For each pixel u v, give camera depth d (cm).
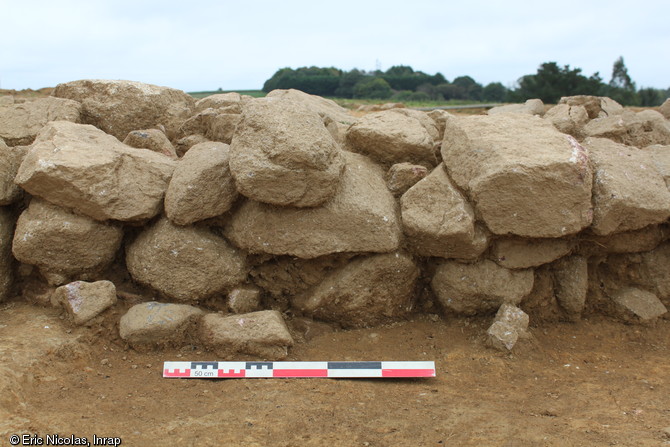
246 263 413
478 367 370
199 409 308
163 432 280
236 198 402
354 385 342
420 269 430
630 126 529
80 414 294
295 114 384
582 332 431
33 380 317
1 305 400
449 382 353
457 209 387
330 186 377
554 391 346
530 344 393
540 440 279
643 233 429
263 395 323
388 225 393
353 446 275
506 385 352
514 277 411
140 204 390
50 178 370
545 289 434
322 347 392
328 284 411
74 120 494
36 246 380
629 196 390
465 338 406
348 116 617
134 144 462
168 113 526
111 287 378
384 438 282
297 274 419
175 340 374
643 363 390
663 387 352
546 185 369
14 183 411
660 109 700
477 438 282
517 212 377
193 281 393
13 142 477
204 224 407
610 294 448
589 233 409
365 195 400
